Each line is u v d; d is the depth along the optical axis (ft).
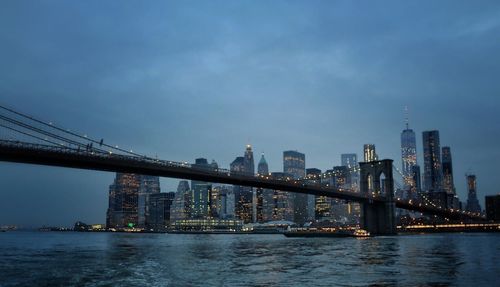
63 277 158.92
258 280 148.25
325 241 450.71
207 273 166.71
